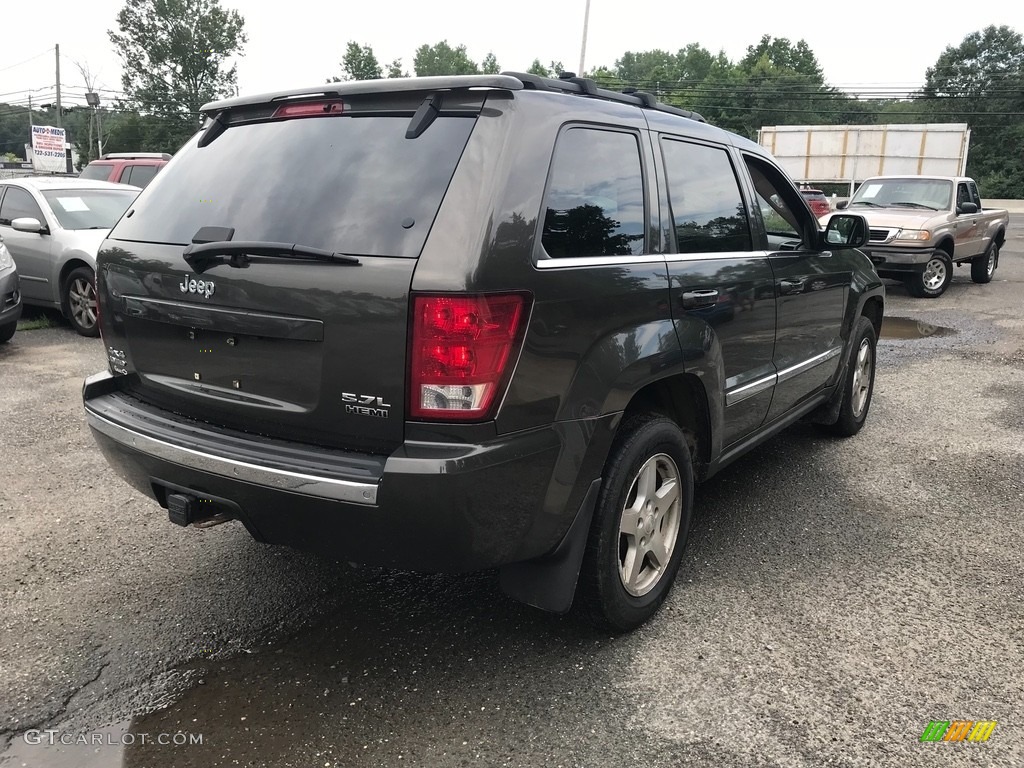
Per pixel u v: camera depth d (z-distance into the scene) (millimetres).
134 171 14422
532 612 3211
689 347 3066
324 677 2787
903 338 9320
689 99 75250
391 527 2324
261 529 2570
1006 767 2363
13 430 5434
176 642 2990
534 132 2496
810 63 99438
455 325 2252
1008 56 86812
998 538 3906
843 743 2461
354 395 2383
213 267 2604
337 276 2361
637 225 2971
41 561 3600
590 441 2627
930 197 13391
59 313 10523
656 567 3174
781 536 3920
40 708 2609
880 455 5121
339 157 2594
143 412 2930
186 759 2381
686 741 2471
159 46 73812
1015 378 7242
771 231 4074
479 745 2453
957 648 2967
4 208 9742
